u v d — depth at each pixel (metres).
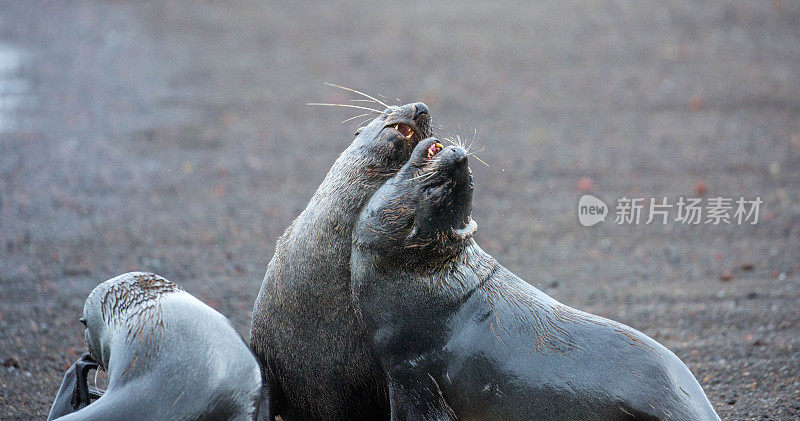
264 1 101.75
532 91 65.38
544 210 44.72
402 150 21.56
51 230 41.25
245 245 39.84
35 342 30.23
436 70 71.00
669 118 59.19
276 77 70.56
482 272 21.28
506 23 86.94
